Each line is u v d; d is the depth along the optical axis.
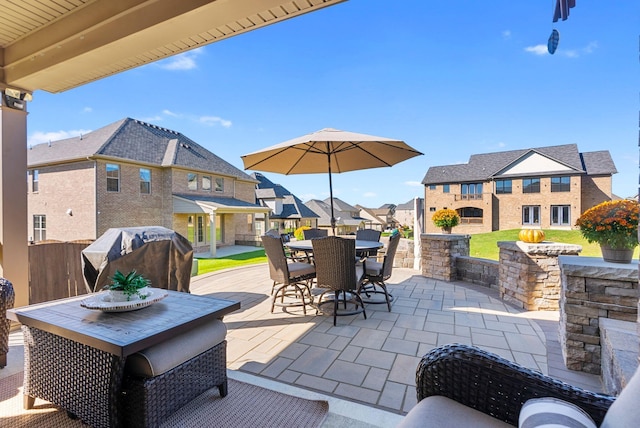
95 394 1.68
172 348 1.78
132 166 13.52
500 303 4.28
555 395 1.17
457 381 1.32
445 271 5.73
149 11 2.56
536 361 2.62
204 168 15.98
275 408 2.00
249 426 1.83
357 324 3.48
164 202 14.66
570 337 2.49
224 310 2.10
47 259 3.86
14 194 3.62
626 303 2.31
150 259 3.41
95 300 2.06
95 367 1.67
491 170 22.66
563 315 2.64
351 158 5.04
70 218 12.95
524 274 4.01
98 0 2.82
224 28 2.70
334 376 2.39
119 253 3.20
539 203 20.91
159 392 1.67
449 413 1.24
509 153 23.12
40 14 3.00
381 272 3.91
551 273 3.89
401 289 5.09
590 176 20.33
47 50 3.20
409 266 7.13
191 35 2.66
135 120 15.76
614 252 2.57
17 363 2.65
